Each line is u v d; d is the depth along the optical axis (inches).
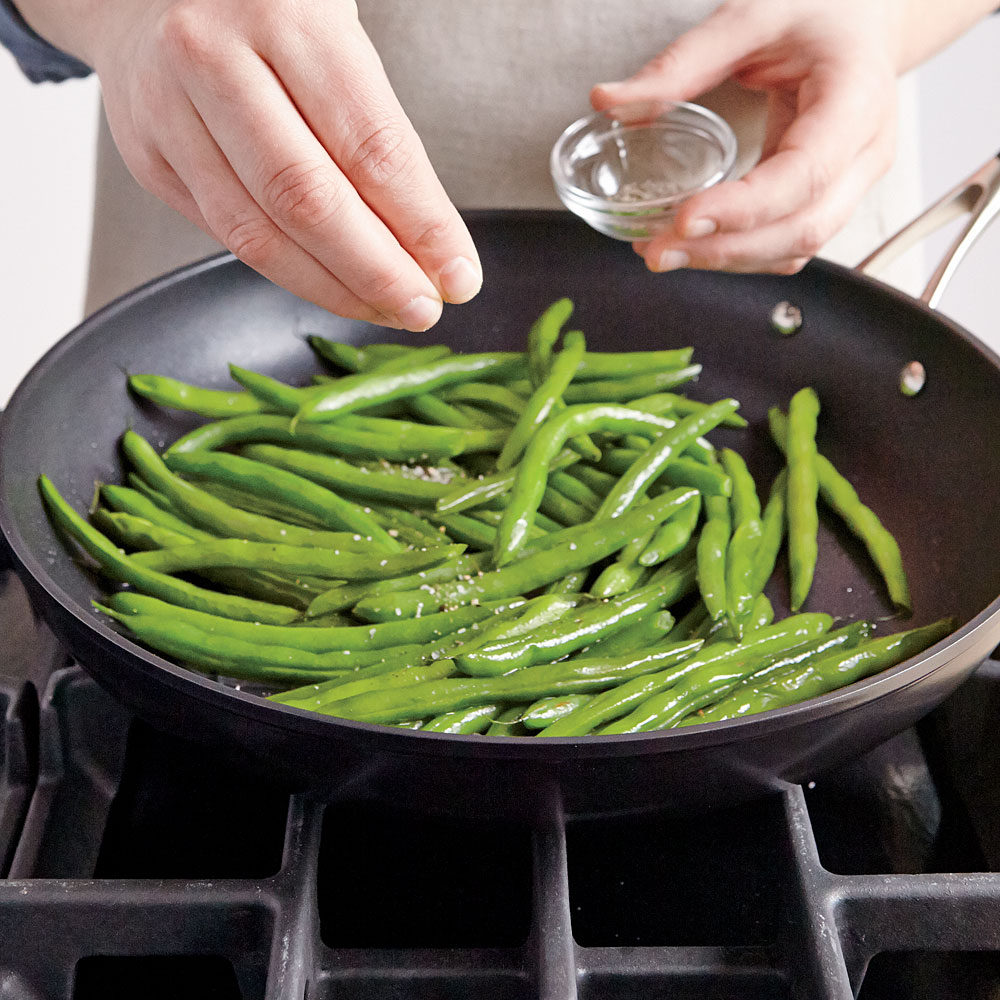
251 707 24.8
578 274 33.0
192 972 26.0
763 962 24.9
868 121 31.4
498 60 34.5
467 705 27.1
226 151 25.2
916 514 30.3
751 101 34.9
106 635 25.4
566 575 29.2
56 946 24.8
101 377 30.9
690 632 28.8
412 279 25.5
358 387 31.1
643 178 32.2
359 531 29.8
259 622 28.5
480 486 29.9
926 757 27.9
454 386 32.2
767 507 30.8
